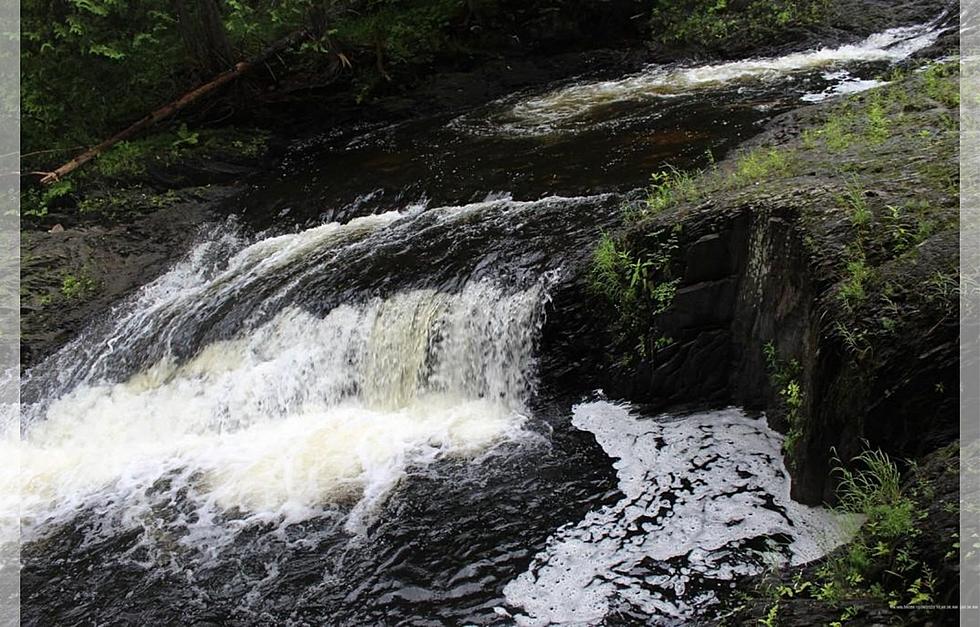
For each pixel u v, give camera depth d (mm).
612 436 6902
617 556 5617
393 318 8133
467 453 7059
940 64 10180
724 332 6891
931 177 6281
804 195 6465
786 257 6152
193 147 13172
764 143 9141
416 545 6059
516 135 12164
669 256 6953
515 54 15820
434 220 9781
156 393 8797
